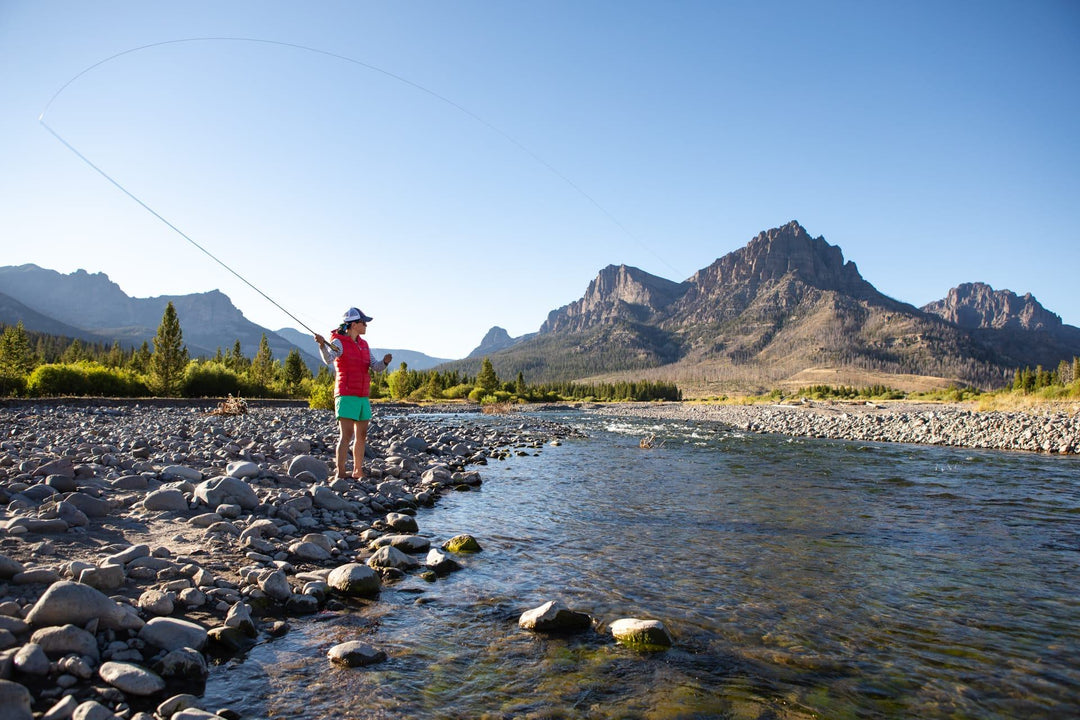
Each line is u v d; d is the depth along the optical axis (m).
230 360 73.00
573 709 3.22
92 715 2.62
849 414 40.62
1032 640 4.28
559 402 113.00
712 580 5.49
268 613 4.30
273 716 2.98
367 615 4.43
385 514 7.86
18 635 3.21
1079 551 6.74
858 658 3.95
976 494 10.73
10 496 5.96
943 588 5.38
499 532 7.17
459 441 17.52
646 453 17.80
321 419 23.28
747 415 53.22
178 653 3.33
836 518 8.40
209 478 7.73
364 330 8.99
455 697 3.30
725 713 3.22
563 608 4.38
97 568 4.04
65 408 25.97
